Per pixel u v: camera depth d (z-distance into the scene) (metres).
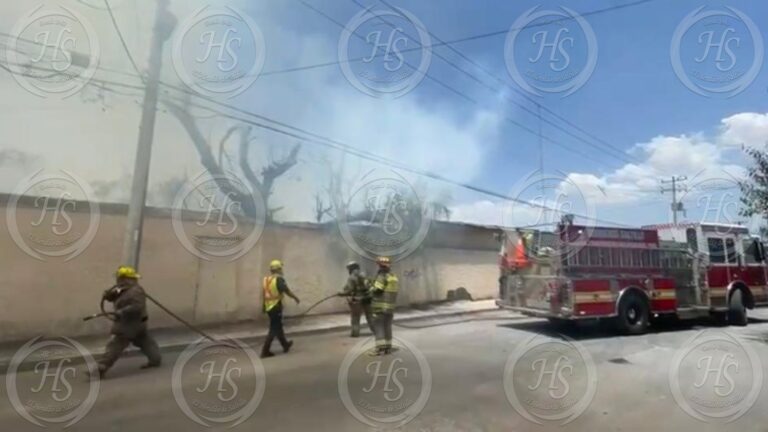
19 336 10.19
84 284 10.97
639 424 5.67
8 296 10.12
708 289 13.77
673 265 13.30
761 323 15.03
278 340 10.76
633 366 8.62
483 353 9.73
